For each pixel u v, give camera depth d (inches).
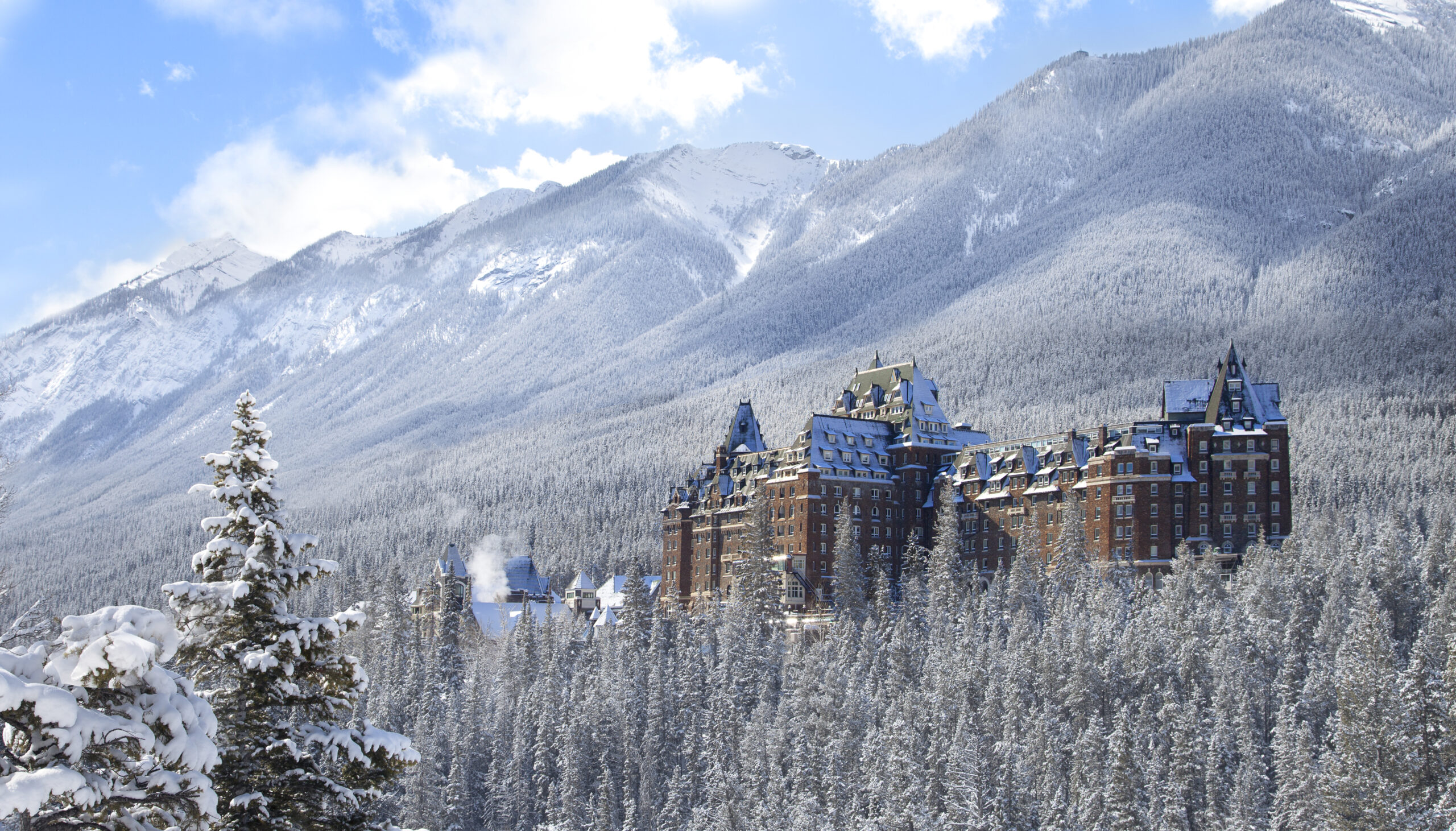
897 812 4576.8
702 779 5753.0
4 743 1006.4
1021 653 5462.6
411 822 5565.9
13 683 940.6
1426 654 4515.3
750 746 5541.3
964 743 4790.8
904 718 5226.4
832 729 5378.9
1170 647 5300.2
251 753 1298.0
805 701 5659.5
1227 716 4793.3
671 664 6604.3
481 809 6240.2
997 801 4414.4
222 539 1299.2
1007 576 7790.4
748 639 6594.5
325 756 1334.9
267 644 1299.2
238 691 1304.1
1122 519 7465.6
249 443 1343.5
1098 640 5364.2
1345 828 3860.7
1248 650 5236.2
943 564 7135.8
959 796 4515.3
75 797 970.1
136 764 1070.4
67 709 955.3
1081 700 5128.0
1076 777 4714.6
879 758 5039.4
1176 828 4261.8
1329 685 4788.4
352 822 1304.1
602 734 6082.7
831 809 4923.7
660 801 5841.5
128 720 1012.5
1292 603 5580.7
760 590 7401.6
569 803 5787.4
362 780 1326.3
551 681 6663.4
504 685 7116.1
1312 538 6899.6
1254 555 6402.6
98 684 1018.1
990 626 6378.0
